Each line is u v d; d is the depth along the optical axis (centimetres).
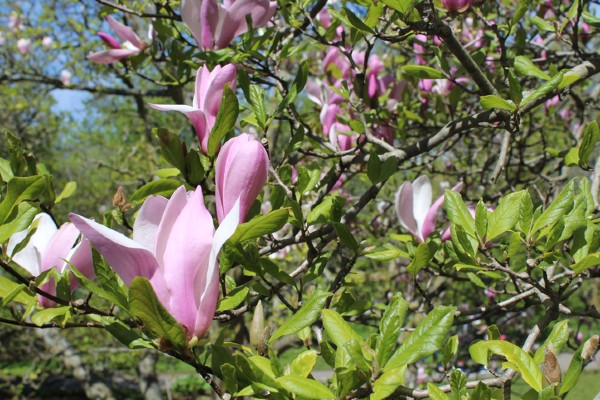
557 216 64
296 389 49
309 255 78
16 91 357
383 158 94
